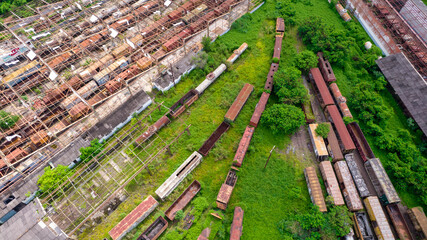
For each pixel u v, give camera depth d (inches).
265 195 2150.6
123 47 3144.7
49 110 2679.6
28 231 1868.8
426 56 2876.5
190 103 2687.0
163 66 2906.0
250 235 1963.6
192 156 2283.5
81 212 2068.2
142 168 2127.2
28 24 3380.9
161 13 3681.1
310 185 2110.0
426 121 2444.6
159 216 2003.0
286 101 2556.6
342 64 2962.6
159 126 2486.5
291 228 1936.5
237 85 2832.2
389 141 2352.4
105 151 2356.1
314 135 2394.2
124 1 3811.5
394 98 2760.8
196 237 1930.4
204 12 3622.0
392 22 3171.8
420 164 2224.4
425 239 1886.1
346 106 2615.7
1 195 2064.5
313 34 3142.2
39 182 2066.9
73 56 3115.2
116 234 1865.2
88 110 2650.1
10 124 2480.3
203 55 2947.8
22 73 2866.6
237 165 2257.6
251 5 3727.9
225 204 2028.8
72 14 3631.9
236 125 2556.6
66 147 2327.8
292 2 3791.8
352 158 2297.0
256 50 3206.2
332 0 3705.7
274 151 2394.2
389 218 2042.3
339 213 1929.1
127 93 2805.1
